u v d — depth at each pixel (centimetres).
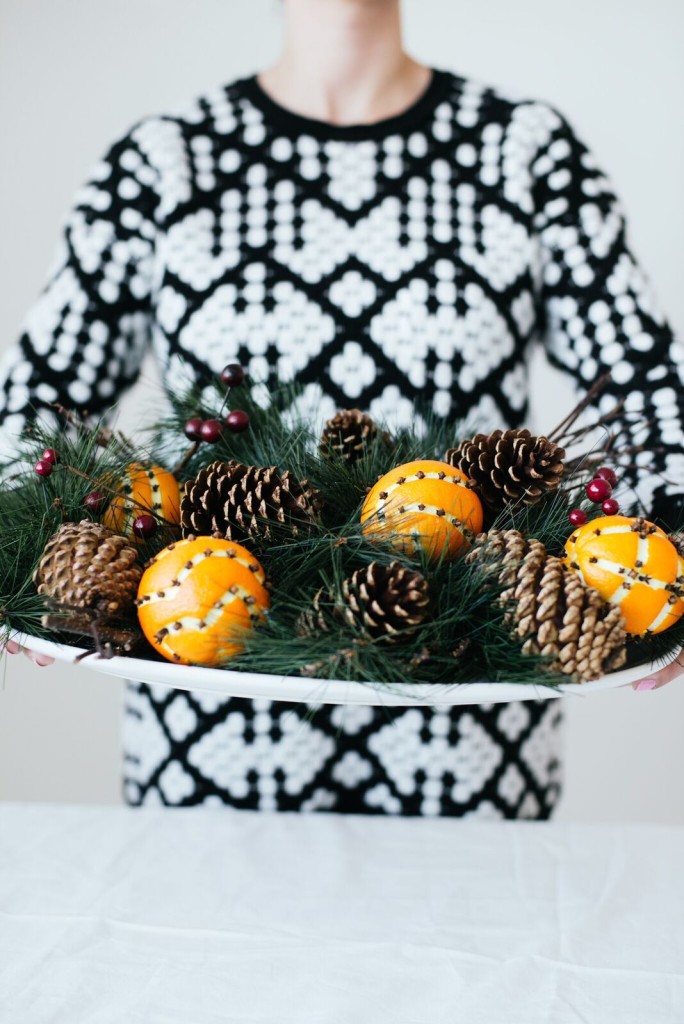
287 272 121
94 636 82
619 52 203
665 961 90
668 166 207
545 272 124
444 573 83
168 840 106
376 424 104
